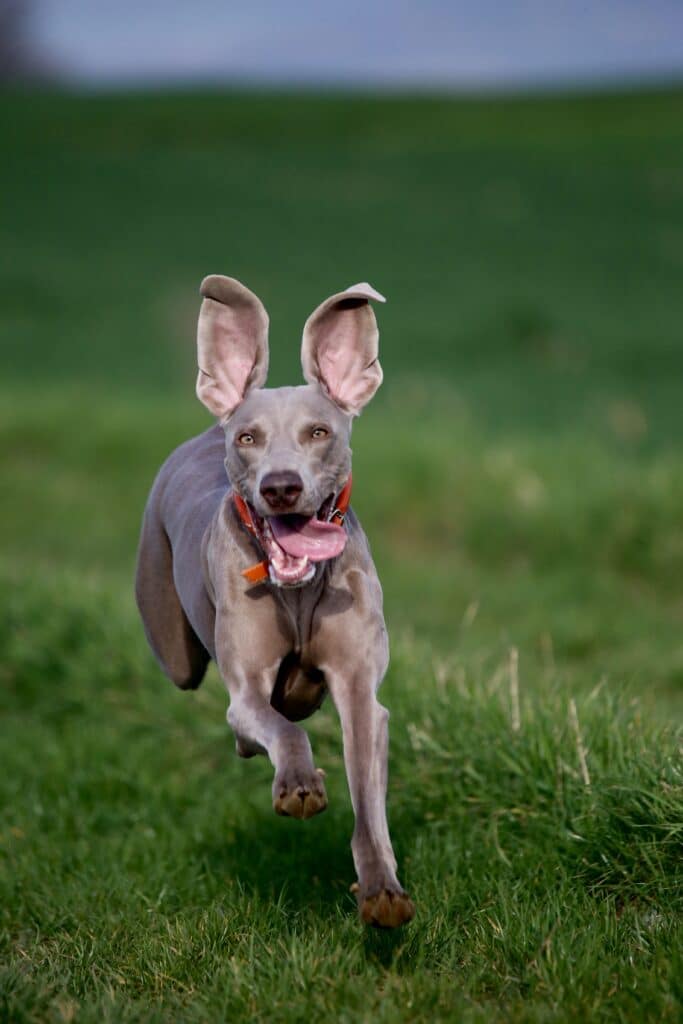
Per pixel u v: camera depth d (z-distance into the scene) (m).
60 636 11.24
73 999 5.91
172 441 18.89
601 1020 5.51
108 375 26.06
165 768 9.73
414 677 8.90
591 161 48.28
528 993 5.86
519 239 38.84
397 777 8.21
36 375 25.86
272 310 31.64
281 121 57.38
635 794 6.99
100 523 16.70
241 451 5.96
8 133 54.31
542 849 7.31
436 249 37.84
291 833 8.20
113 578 13.58
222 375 6.25
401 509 16.16
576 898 6.70
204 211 42.88
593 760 7.47
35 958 6.64
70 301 33.12
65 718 10.65
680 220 40.47
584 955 5.98
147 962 6.33
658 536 14.34
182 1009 5.87
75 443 18.97
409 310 31.33
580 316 30.45
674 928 6.23
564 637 12.05
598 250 37.41
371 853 5.42
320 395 6.09
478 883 7.03
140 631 11.05
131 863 8.13
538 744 7.74
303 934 6.31
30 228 40.78
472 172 47.50
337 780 8.59
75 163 49.50
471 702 8.35
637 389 23.94
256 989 5.81
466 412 21.95
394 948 6.23
